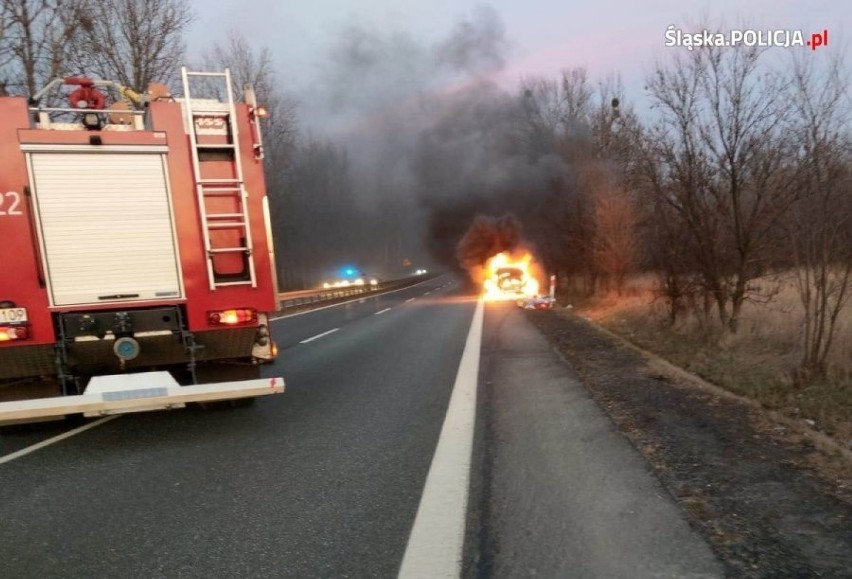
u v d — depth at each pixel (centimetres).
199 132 569
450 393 705
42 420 512
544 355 955
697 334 934
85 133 534
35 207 520
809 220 605
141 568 314
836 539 299
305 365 973
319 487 420
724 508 342
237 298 577
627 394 636
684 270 970
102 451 527
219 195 575
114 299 543
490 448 489
